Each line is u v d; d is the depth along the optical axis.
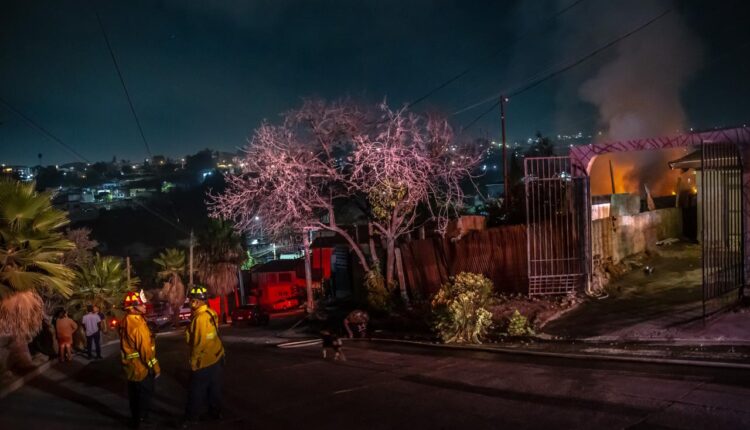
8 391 10.12
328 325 21.78
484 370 9.48
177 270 44.66
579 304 14.07
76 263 28.62
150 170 121.00
